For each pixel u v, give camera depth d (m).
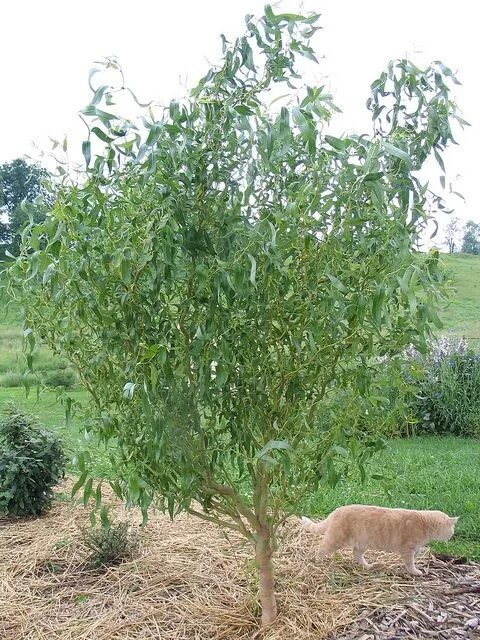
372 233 2.74
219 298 2.79
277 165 2.76
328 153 2.68
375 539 3.97
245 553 4.45
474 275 10.48
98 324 2.88
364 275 2.76
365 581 3.97
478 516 5.02
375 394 3.26
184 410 2.85
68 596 4.02
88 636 3.48
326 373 3.02
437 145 3.01
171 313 2.83
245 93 2.62
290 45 2.57
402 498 5.49
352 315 2.78
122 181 2.67
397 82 2.94
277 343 2.97
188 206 2.63
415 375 3.04
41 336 3.09
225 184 2.72
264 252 2.59
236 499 3.34
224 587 3.97
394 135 2.82
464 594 3.75
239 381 2.99
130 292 2.68
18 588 4.15
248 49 2.57
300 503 3.72
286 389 3.05
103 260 2.60
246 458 3.14
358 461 3.41
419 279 2.54
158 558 4.45
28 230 2.86
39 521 5.53
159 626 3.54
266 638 3.30
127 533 4.78
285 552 4.45
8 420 5.87
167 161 2.57
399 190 2.77
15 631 3.62
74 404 3.33
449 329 10.26
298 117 2.27
